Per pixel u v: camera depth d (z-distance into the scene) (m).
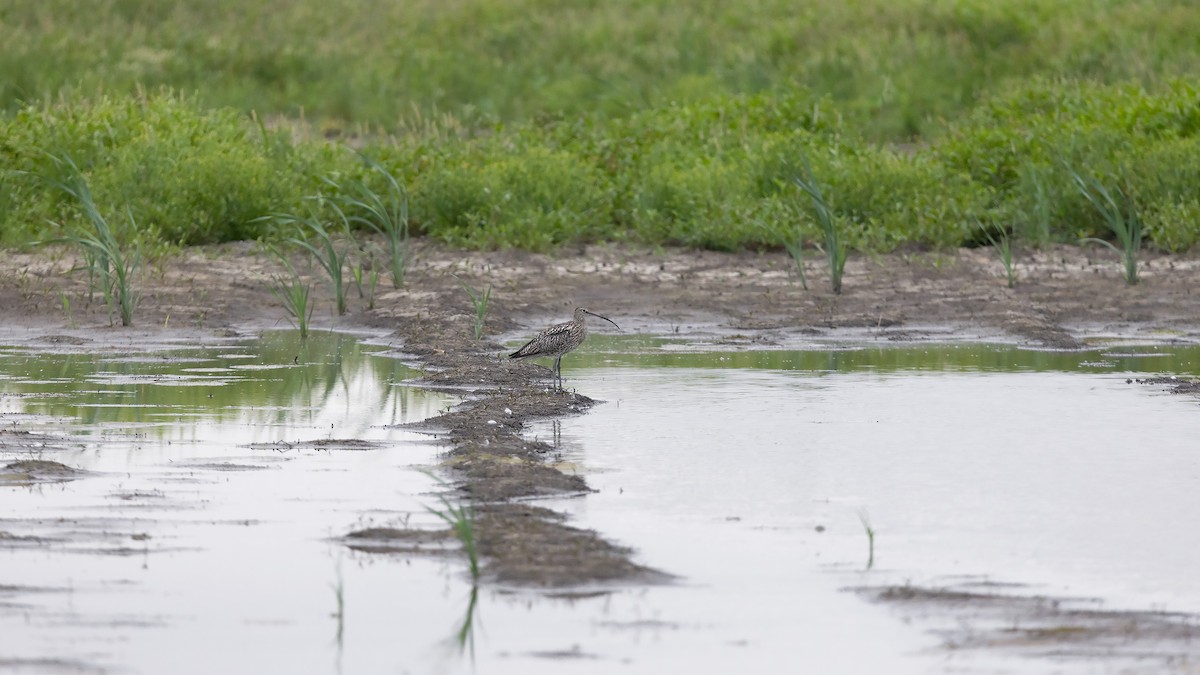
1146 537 29.80
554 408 42.75
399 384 47.59
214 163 77.69
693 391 46.34
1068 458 36.81
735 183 81.19
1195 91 88.94
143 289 65.62
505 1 144.50
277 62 123.19
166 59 119.75
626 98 113.88
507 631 24.41
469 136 105.31
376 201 69.00
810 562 28.09
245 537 29.47
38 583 26.55
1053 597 25.97
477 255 74.81
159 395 45.25
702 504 32.25
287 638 24.08
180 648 23.56
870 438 39.12
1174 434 39.66
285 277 69.00
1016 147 85.31
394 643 23.84
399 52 128.75
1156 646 23.47
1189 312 63.44
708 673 22.58
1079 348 56.41
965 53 117.38
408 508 31.64
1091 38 116.44
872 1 130.38
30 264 69.31
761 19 132.62
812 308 64.56
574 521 30.86
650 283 69.44
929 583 26.83
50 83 108.06
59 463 35.44
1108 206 77.31
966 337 59.41
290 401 44.38
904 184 80.38
